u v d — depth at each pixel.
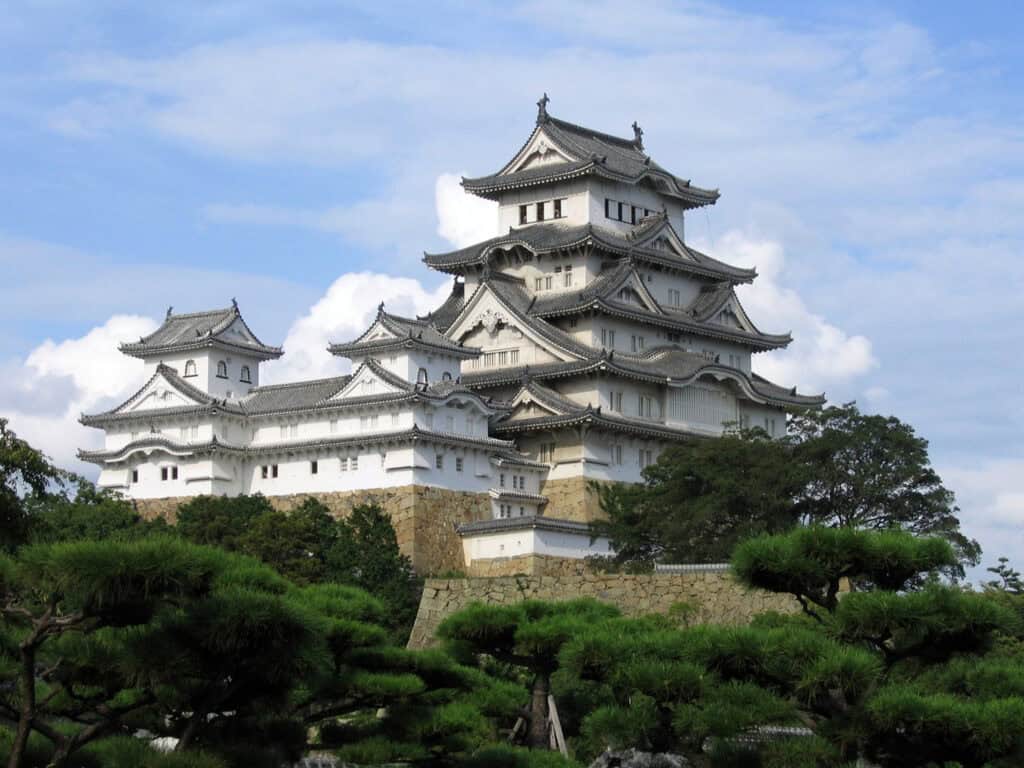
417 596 118.44
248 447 144.88
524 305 159.75
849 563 54.50
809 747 52.12
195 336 150.88
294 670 50.69
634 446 154.00
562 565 135.75
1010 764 51.12
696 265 170.88
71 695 51.53
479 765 62.44
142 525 122.25
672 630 65.25
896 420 127.88
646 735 56.31
